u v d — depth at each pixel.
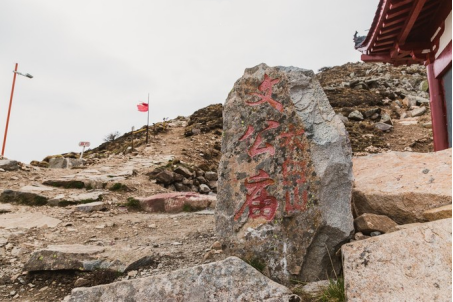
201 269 3.29
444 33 7.43
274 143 4.08
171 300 3.12
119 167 12.44
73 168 12.47
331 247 3.64
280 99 4.17
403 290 2.69
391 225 3.85
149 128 21.72
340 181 3.76
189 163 14.05
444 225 2.77
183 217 7.94
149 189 10.23
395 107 20.27
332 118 4.05
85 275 4.46
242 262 3.33
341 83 25.48
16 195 8.38
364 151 14.60
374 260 2.94
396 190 4.23
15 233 6.22
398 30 7.59
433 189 4.02
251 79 4.43
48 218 7.24
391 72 29.59
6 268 4.82
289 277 3.67
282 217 3.82
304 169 3.83
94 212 7.98
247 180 4.13
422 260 2.74
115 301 3.17
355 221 3.99
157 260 4.88
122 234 6.52
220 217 4.20
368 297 2.79
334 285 3.24
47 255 4.64
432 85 8.52
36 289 4.31
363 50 9.06
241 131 4.33
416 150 14.38
